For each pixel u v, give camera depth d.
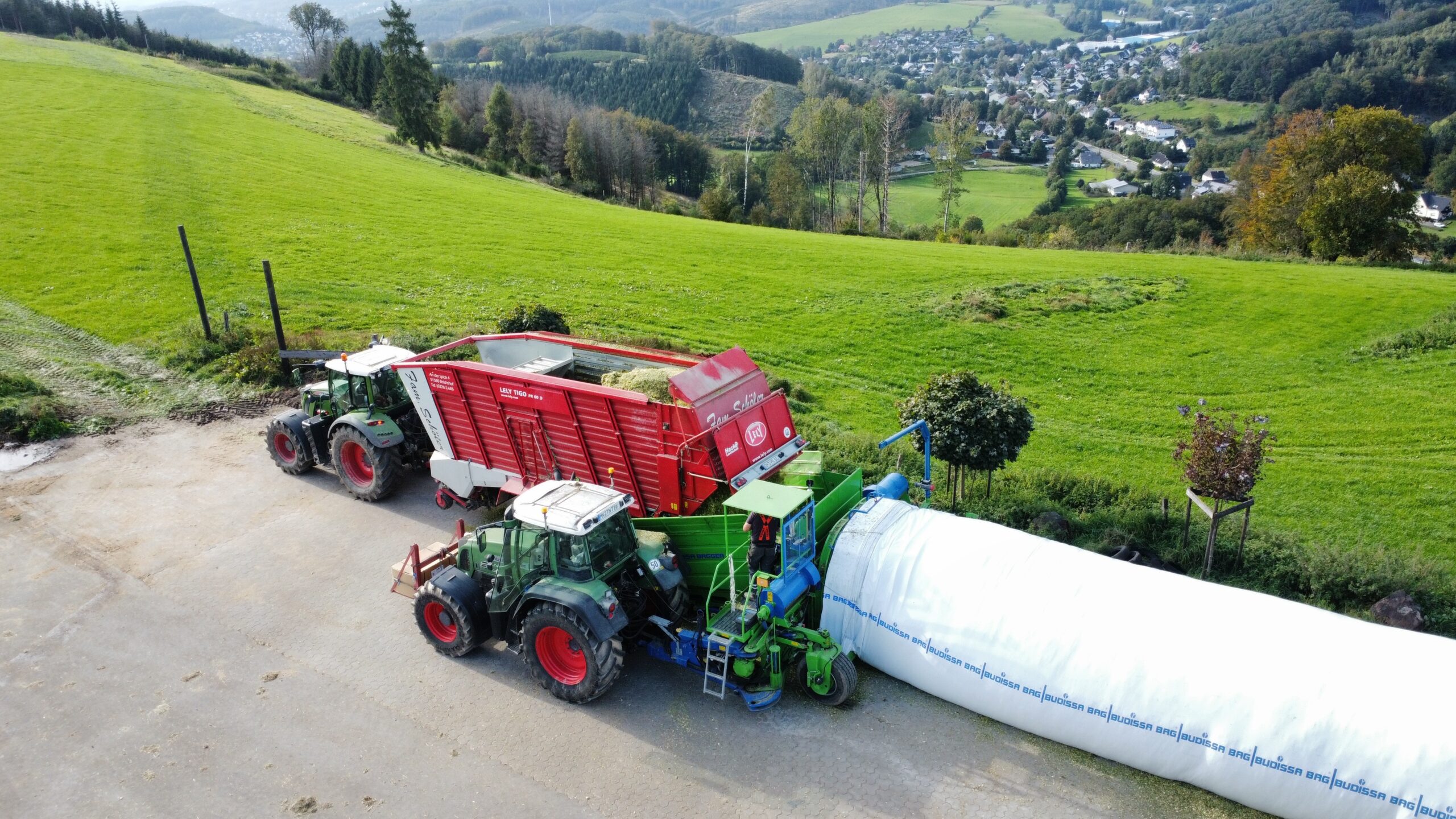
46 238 30.19
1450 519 14.65
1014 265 36.84
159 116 53.41
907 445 16.73
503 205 46.31
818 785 8.24
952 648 8.98
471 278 30.38
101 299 24.95
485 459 13.47
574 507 9.23
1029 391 21.80
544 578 9.35
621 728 9.05
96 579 11.84
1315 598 11.48
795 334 26.05
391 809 7.97
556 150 90.12
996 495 14.23
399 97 66.56
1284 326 27.41
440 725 9.09
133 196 36.38
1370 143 45.47
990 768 8.45
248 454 16.19
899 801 8.04
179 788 8.23
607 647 8.97
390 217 39.09
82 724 9.06
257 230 34.12
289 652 10.33
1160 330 27.05
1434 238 60.38
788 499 9.29
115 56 80.25
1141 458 17.47
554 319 19.30
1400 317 27.95
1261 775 7.45
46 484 14.72
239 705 9.38
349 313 25.22
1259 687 7.56
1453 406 20.30
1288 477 16.55
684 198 101.50
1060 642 8.45
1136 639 8.22
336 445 14.29
